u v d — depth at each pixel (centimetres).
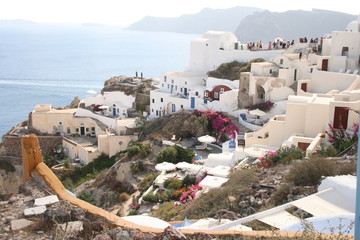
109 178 5038
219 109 5994
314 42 6975
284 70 5556
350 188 1686
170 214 2975
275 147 3778
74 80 18388
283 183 2252
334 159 2505
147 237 1091
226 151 4556
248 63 6638
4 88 16125
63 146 6731
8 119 11181
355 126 2977
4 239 1077
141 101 7506
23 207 1232
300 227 1394
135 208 3825
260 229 1555
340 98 3325
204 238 1157
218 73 6900
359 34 5634
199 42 7444
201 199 2592
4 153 6662
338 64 5622
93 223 1151
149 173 4825
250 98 5691
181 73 7194
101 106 7250
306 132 3500
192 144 5466
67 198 1274
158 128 6084
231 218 2025
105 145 6097
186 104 6488
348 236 1187
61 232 1084
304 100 3884
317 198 1700
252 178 2530
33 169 1402
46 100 13812
